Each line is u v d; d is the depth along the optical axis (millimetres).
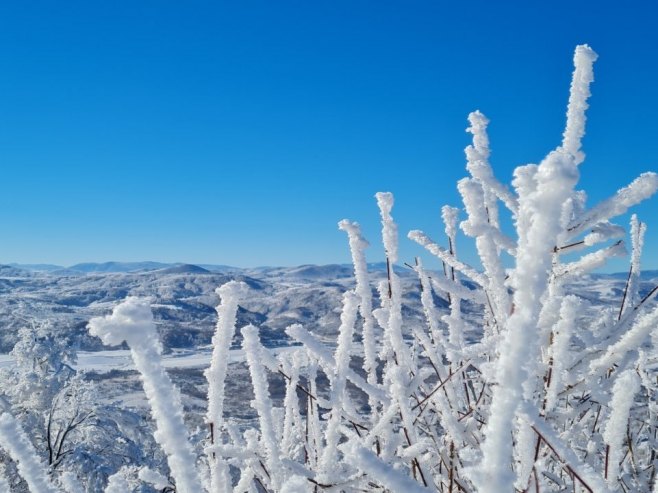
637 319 1486
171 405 924
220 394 1484
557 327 1274
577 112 1402
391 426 1603
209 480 1567
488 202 1735
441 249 1679
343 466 1565
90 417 13930
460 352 1532
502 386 688
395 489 801
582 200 1553
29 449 1074
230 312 1502
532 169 983
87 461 12453
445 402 1520
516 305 688
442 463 1732
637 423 2010
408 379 1696
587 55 1407
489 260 1410
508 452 683
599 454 1695
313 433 1764
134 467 10430
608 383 1434
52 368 14500
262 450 1527
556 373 1278
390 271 1841
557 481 1440
